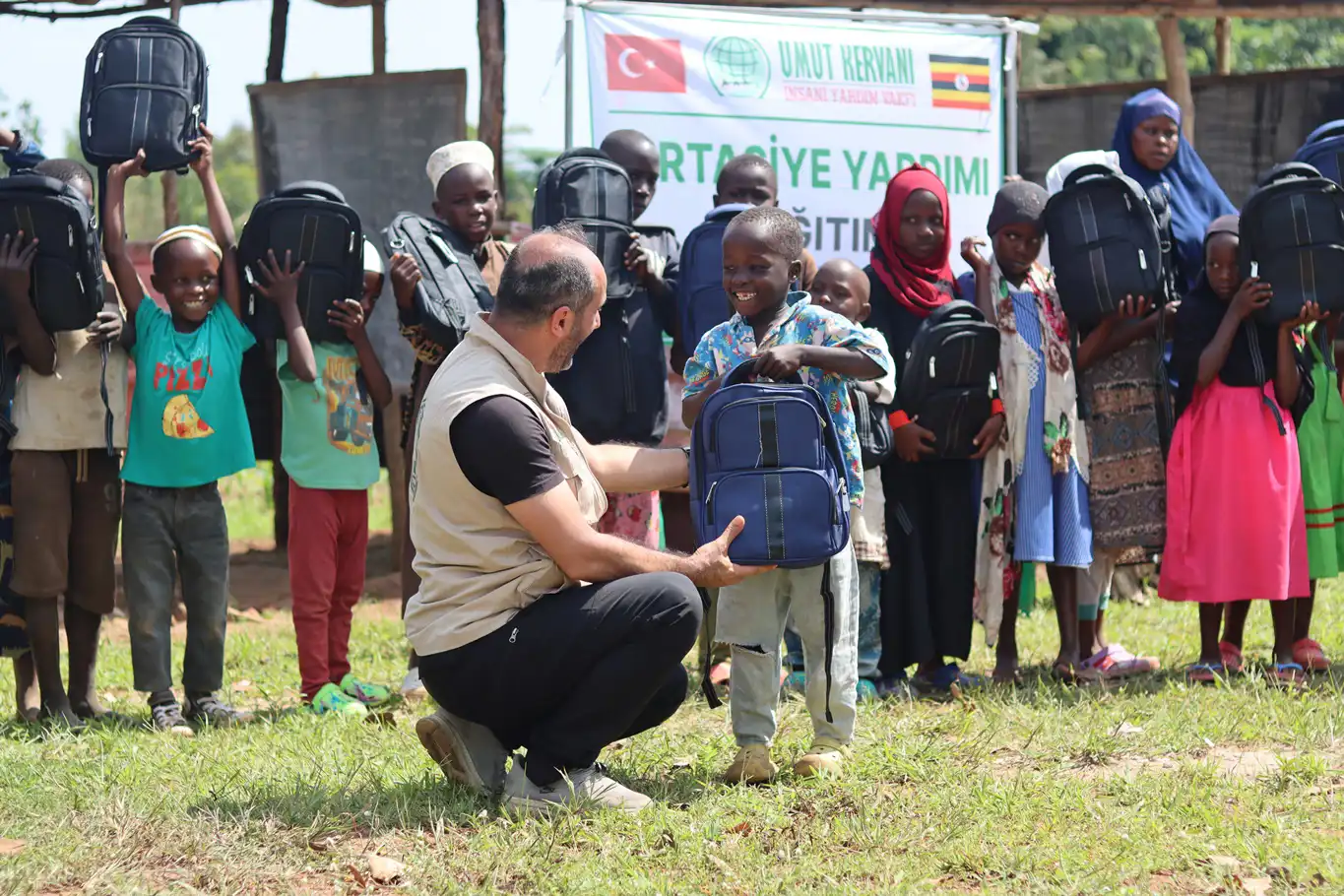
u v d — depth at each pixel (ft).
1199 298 20.15
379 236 33.37
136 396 19.30
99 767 15.02
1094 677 19.99
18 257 17.80
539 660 12.90
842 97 29.89
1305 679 19.40
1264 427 19.66
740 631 14.38
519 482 12.66
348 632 20.49
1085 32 72.08
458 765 13.60
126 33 19.72
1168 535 20.13
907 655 19.69
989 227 20.56
